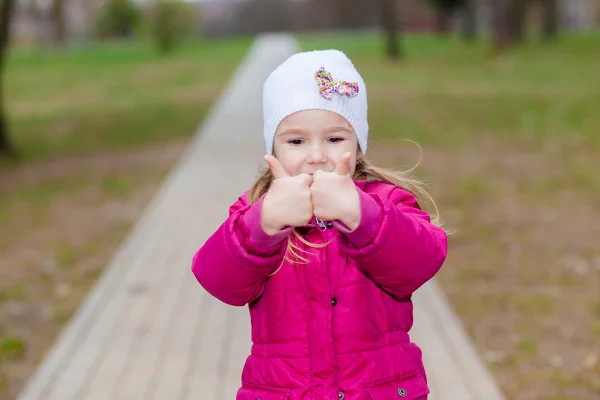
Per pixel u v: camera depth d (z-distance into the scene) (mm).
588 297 6641
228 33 70438
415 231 2062
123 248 7742
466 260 7680
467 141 14883
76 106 22047
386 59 32344
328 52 2314
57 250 8180
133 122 18188
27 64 37844
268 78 2322
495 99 19641
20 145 15336
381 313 2270
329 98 2186
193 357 5117
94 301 6203
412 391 2266
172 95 23906
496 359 5434
